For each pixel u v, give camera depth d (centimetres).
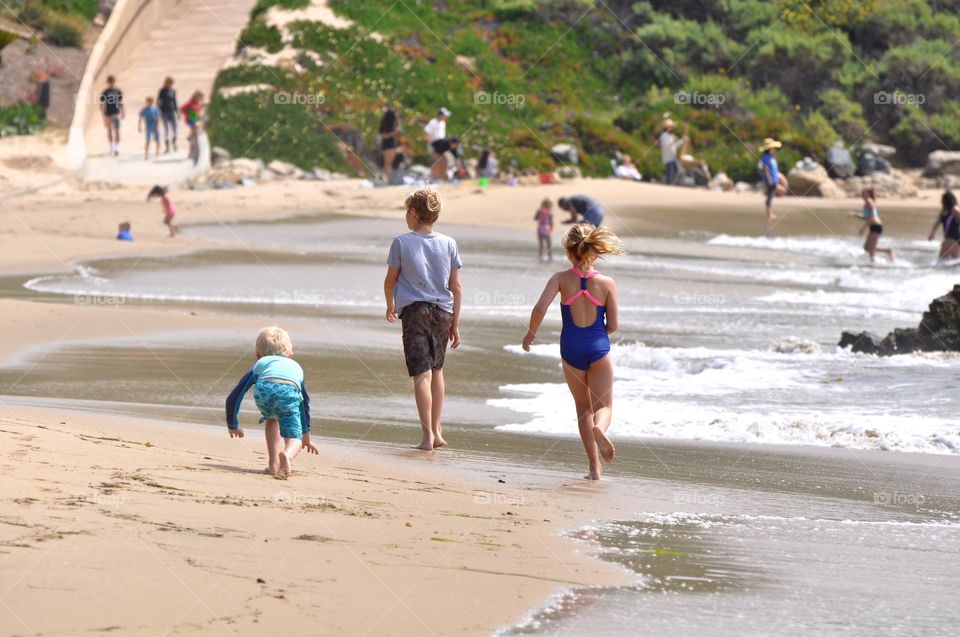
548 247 9431
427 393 3114
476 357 5047
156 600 1436
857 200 16450
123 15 15712
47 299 6719
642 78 19725
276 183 13612
